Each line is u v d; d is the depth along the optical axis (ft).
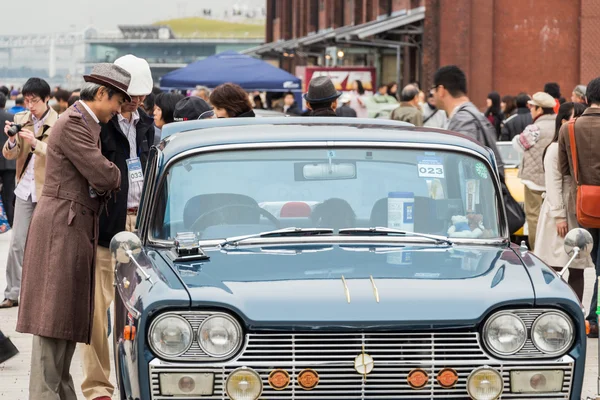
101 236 29.25
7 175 59.88
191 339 19.42
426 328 19.52
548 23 125.70
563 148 37.24
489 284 20.33
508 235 24.43
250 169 24.12
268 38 306.14
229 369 19.34
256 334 19.43
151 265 21.71
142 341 19.44
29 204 44.78
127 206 31.37
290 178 24.00
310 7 219.82
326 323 19.31
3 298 47.47
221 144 24.43
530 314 19.89
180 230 23.49
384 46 144.46
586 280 51.13
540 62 126.00
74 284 25.52
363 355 19.44
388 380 19.57
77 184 25.72
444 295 19.79
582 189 36.24
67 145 25.50
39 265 25.48
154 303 19.38
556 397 19.85
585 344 20.04
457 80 35.58
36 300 25.39
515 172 64.85
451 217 24.17
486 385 19.51
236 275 20.63
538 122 46.21
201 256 21.83
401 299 19.63
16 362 35.27
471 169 24.64
